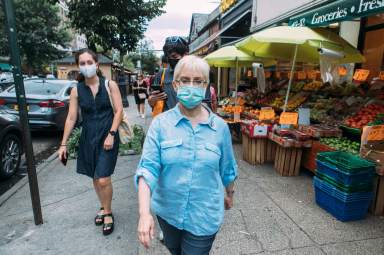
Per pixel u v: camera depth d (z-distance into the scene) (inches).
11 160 186.5
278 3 276.5
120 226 120.3
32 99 265.1
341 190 118.2
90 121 110.9
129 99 827.4
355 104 188.1
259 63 300.5
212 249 102.4
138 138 245.0
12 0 101.8
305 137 166.4
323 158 128.4
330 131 165.0
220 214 63.6
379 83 189.6
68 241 110.3
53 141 288.5
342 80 239.9
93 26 328.2
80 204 140.6
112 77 862.5
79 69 106.2
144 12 358.9
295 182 165.2
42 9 1085.1
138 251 103.3
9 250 104.8
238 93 354.3
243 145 209.3
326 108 204.1
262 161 197.2
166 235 67.7
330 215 126.2
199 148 58.9
